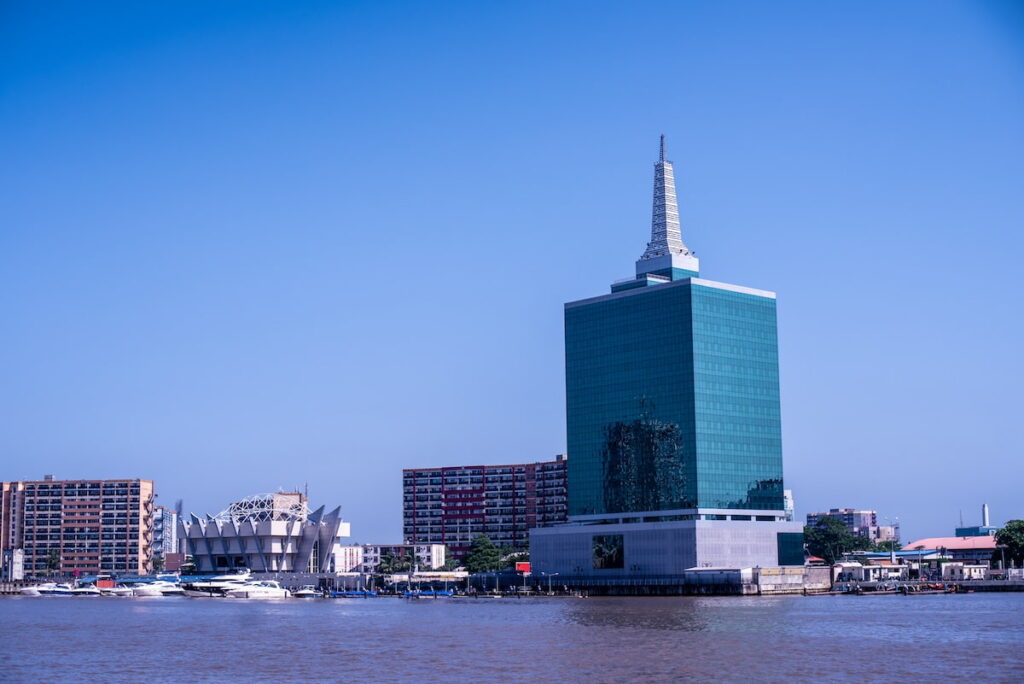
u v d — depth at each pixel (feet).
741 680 497.87
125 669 567.59
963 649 602.44
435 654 612.70
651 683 492.54
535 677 514.68
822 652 593.01
